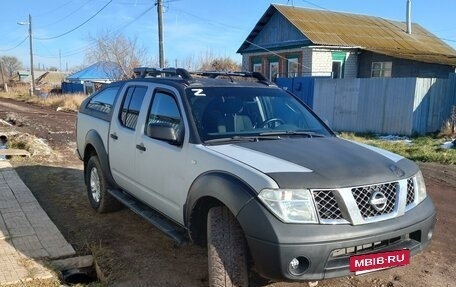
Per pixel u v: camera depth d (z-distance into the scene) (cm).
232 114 429
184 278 417
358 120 1574
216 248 343
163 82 473
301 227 306
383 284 412
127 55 3400
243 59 2650
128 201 513
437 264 457
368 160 359
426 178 817
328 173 327
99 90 643
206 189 354
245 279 339
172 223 443
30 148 975
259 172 325
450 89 1472
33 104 3247
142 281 410
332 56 2169
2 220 541
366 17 2736
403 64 2041
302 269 309
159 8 2270
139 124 481
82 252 472
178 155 404
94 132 586
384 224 325
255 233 311
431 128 1466
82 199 659
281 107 471
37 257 440
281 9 2344
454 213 620
